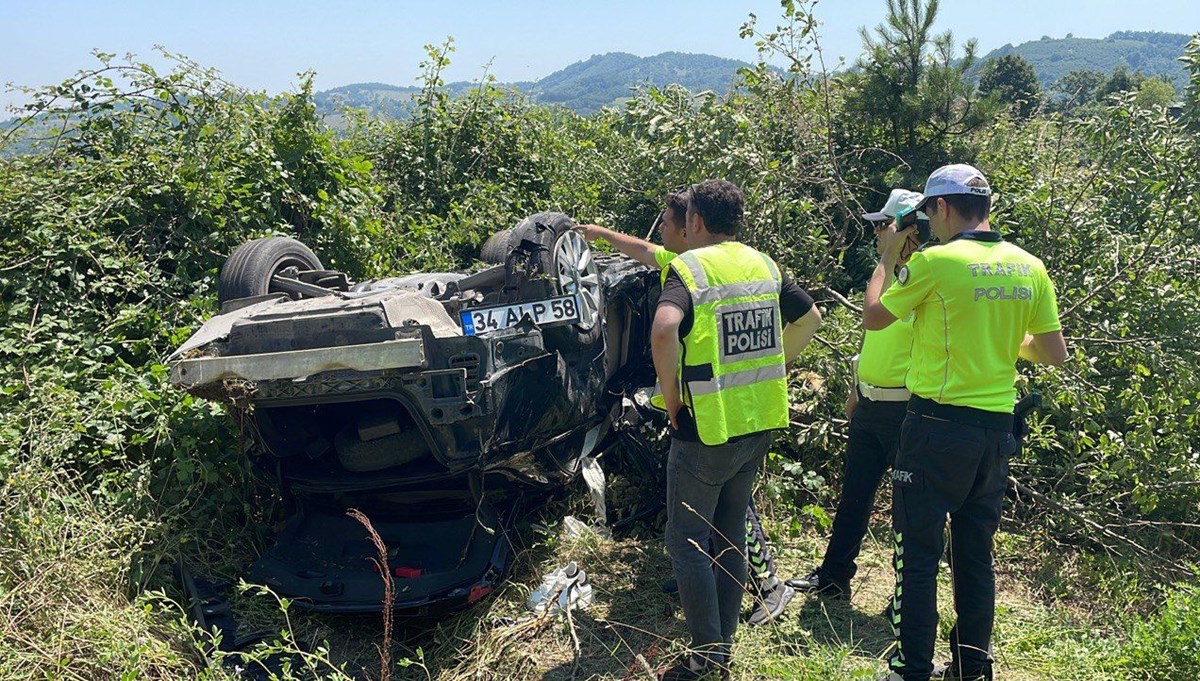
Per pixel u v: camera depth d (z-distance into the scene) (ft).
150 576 13.21
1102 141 20.03
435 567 13.60
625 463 17.11
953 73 24.34
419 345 12.19
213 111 22.21
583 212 26.53
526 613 13.32
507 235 20.20
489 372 12.84
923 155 25.32
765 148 22.07
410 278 17.08
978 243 11.03
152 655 11.34
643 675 11.85
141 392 15.39
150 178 19.81
